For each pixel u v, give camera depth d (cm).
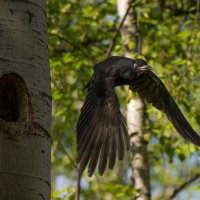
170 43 1591
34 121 656
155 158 1472
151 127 1380
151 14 1585
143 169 1366
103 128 720
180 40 1584
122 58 841
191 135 849
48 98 679
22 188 623
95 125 725
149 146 1608
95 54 1647
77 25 1623
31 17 685
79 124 732
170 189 1862
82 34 1622
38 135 653
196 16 1431
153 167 1883
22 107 662
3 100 672
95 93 776
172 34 1606
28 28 680
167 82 1398
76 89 1521
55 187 1442
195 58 1591
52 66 1412
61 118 1628
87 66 1529
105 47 1594
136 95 1260
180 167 1750
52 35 1460
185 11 1661
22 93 664
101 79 799
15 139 641
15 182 624
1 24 671
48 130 666
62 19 1566
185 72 1397
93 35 1609
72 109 1568
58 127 1588
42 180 638
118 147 695
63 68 1471
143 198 1338
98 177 1523
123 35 1452
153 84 888
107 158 682
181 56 1556
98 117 735
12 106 675
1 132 639
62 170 1725
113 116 734
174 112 881
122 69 823
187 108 1405
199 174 1501
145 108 1407
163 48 1573
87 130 718
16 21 676
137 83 873
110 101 751
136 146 1377
